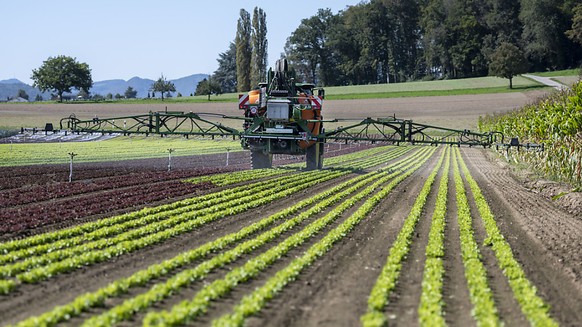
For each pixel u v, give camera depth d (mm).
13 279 15000
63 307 12258
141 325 11695
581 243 21203
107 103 160250
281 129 39656
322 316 12438
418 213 25922
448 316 12703
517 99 142125
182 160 57344
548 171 41875
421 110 135250
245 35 196250
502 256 17812
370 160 62750
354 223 23453
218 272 15828
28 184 35500
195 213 24797
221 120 123000
